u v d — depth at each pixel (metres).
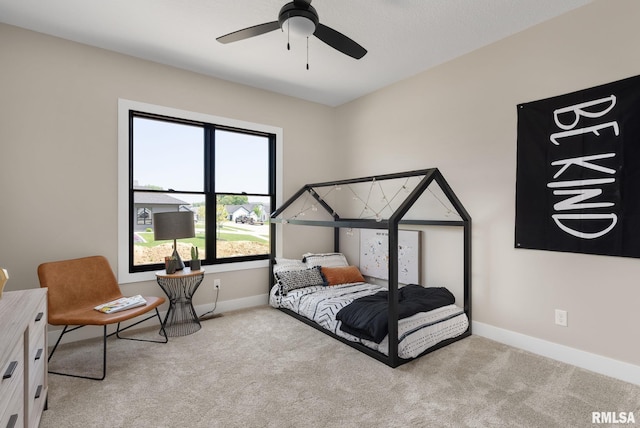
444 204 3.36
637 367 2.18
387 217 3.95
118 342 2.85
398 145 3.81
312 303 3.28
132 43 2.93
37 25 2.64
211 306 3.65
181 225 3.07
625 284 2.23
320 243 4.59
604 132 2.30
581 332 2.43
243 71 3.52
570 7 2.42
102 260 2.88
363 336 2.63
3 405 1.19
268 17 2.55
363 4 2.36
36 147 2.72
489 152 2.96
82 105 2.91
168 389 2.12
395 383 2.20
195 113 3.52
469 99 3.11
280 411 1.90
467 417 1.84
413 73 3.59
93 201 2.97
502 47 2.87
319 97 4.33
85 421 1.80
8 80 2.62
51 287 2.49
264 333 3.07
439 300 2.98
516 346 2.78
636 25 2.17
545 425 1.77
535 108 2.65
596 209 2.33
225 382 2.21
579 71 2.43
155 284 3.30
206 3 2.37
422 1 2.33
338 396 2.04
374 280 4.17
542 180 2.61
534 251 2.68
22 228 2.67
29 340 1.54
